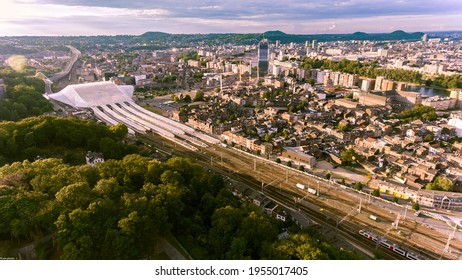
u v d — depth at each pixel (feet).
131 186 572.92
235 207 559.79
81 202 472.03
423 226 618.44
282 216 613.52
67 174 559.79
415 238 583.99
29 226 439.63
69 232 414.62
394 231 602.03
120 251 407.03
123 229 423.23
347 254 446.19
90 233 421.59
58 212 452.35
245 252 451.12
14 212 450.71
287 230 568.41
